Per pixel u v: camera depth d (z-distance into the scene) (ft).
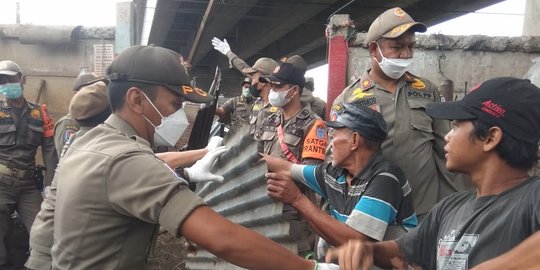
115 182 5.26
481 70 19.03
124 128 6.03
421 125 9.60
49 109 21.97
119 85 6.03
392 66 9.56
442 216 5.72
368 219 7.26
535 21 22.03
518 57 18.93
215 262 7.64
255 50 50.72
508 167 4.93
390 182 7.47
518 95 4.83
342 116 8.05
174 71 6.08
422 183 9.50
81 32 21.85
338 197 8.41
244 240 5.09
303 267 5.42
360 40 17.83
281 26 39.65
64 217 5.50
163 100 6.07
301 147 11.13
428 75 19.08
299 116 11.30
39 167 15.85
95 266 5.41
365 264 5.72
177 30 44.75
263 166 7.13
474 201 5.24
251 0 30.68
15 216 16.20
